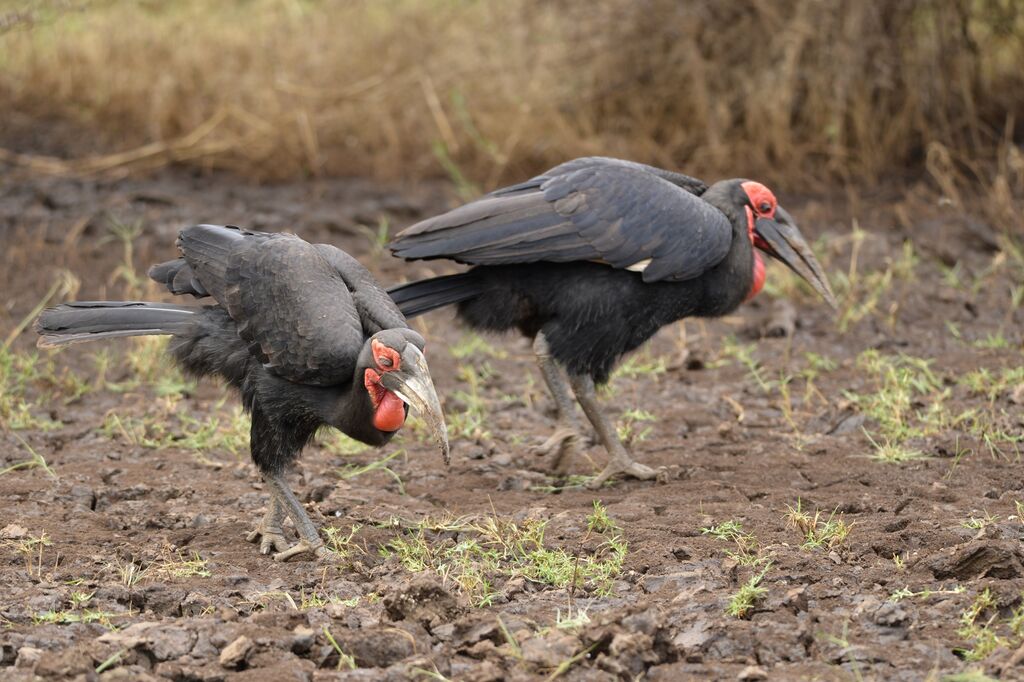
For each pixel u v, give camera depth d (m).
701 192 13.52
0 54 25.59
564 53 23.83
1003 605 9.12
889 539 10.41
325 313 10.34
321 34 25.81
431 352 17.22
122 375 16.03
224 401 15.10
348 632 8.68
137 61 25.53
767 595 9.34
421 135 24.20
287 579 10.06
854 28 22.19
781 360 16.59
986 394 14.78
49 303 18.05
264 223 20.97
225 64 25.23
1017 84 23.38
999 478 12.27
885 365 15.88
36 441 13.70
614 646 8.30
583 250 12.33
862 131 22.61
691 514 11.34
